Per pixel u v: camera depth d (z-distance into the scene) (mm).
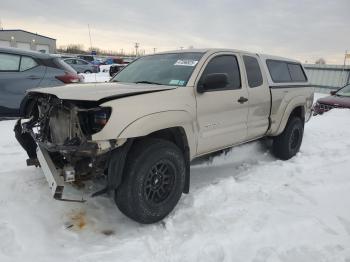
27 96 3727
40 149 3297
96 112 2852
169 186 3303
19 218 3117
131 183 2979
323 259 2676
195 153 3688
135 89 3227
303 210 3484
